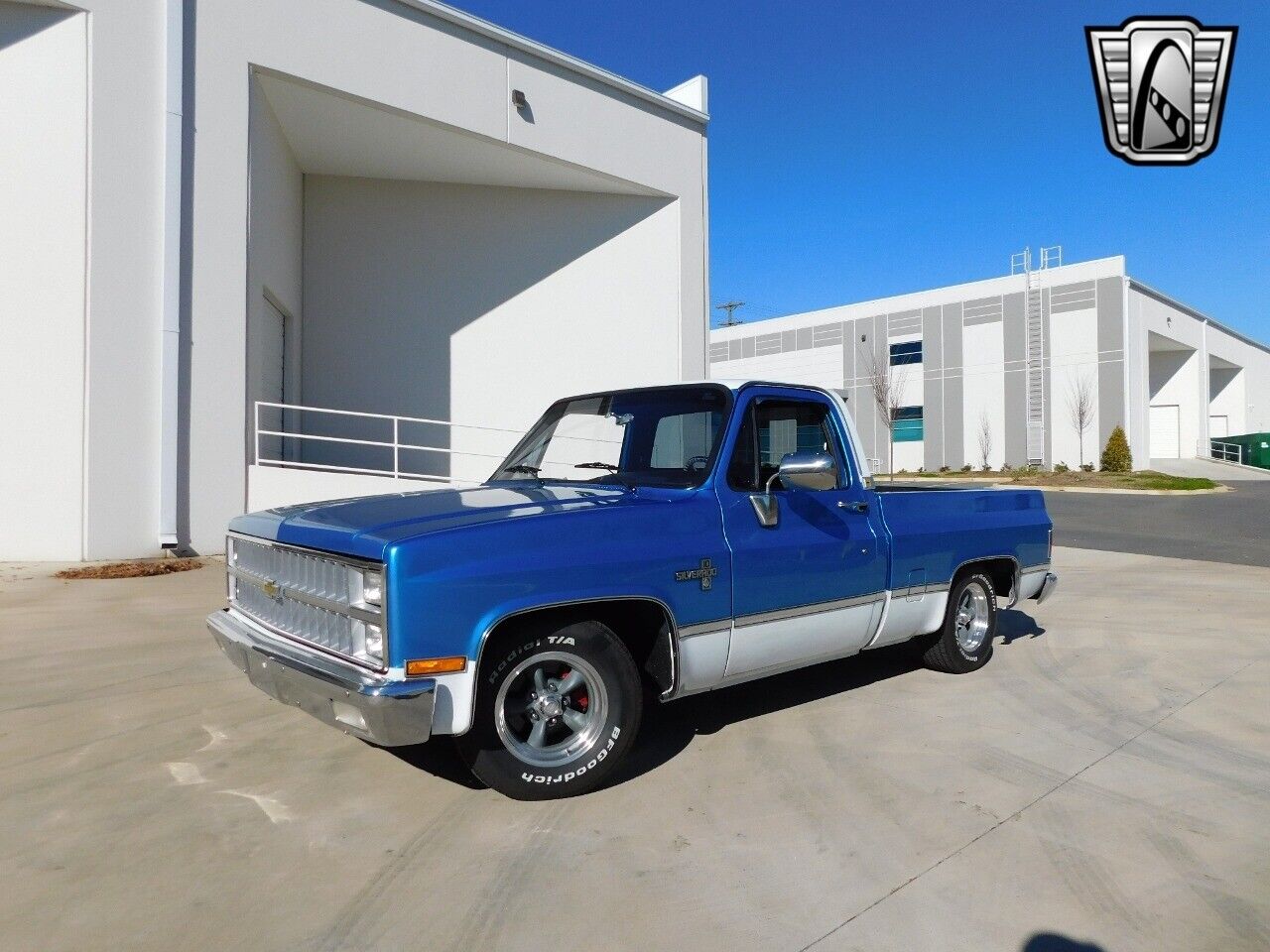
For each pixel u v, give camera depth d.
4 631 6.43
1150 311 37.72
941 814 3.44
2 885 2.81
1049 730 4.48
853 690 5.22
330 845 3.11
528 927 2.60
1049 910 2.73
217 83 10.69
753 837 3.22
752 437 4.29
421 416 15.77
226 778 3.71
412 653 3.03
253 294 11.26
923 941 2.55
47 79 9.71
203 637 6.27
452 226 15.95
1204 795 3.65
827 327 44.81
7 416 9.59
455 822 3.31
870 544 4.69
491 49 13.66
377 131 13.32
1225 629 7.14
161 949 2.46
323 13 11.77
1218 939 2.58
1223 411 50.56
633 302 16.58
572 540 3.45
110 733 4.27
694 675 3.84
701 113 16.67
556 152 14.59
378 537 3.13
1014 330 37.88
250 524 4.01
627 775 3.81
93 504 9.77
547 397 16.39
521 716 3.47
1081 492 28.44
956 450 39.69
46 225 9.68
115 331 9.89
